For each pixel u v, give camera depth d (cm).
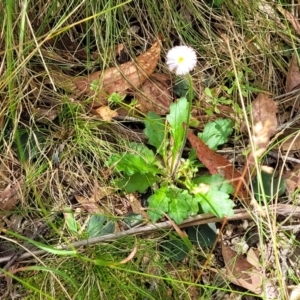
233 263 31
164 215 31
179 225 31
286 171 34
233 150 34
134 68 35
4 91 33
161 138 33
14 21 33
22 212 32
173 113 33
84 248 31
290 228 32
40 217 32
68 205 32
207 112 34
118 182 32
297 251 32
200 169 33
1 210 32
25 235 31
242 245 32
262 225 32
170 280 29
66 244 30
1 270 27
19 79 33
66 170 33
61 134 34
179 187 33
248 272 31
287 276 31
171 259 31
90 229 31
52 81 33
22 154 30
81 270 30
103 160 33
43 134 34
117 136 34
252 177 32
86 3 35
